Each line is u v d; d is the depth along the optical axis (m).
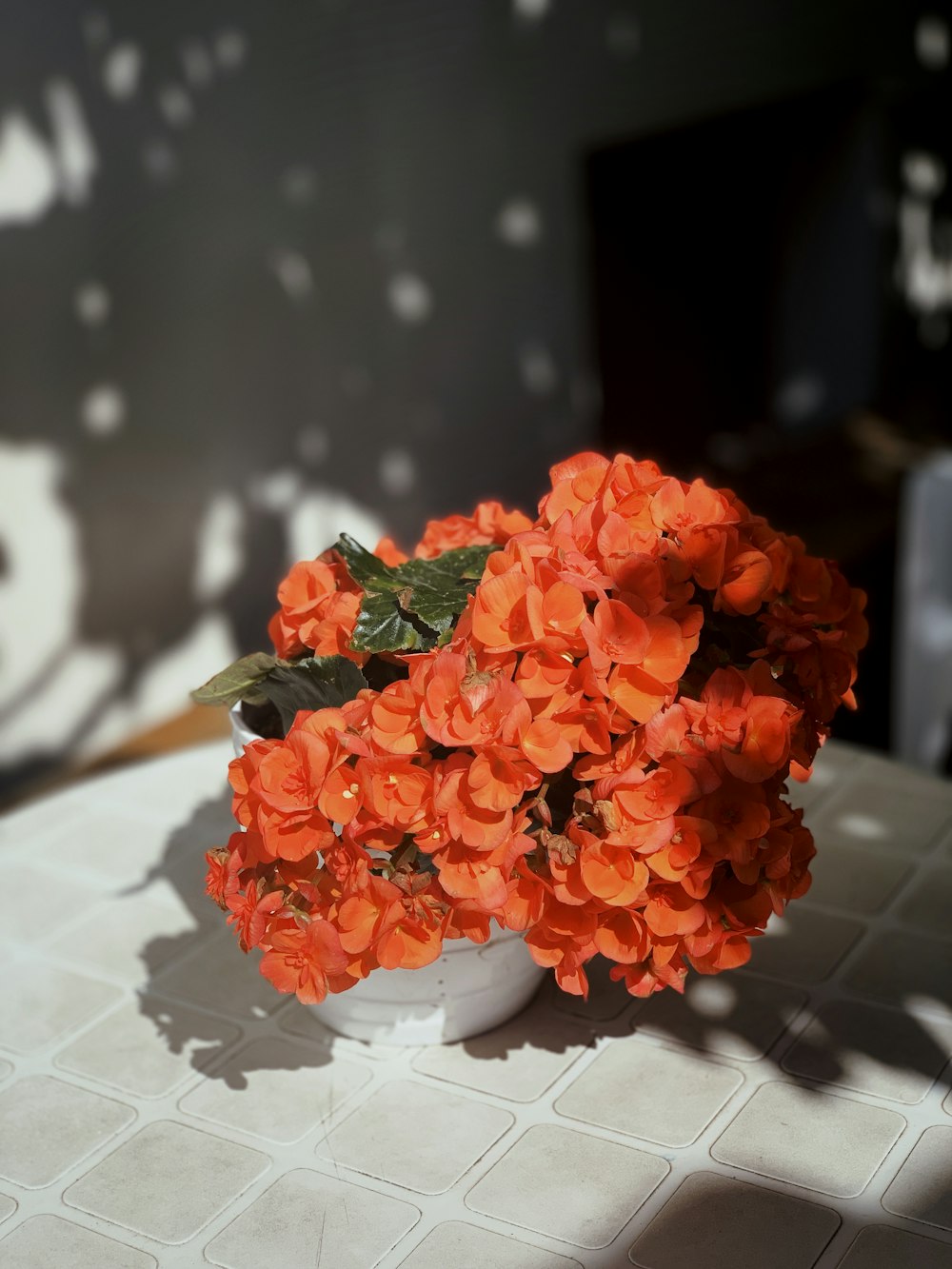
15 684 2.19
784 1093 0.71
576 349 2.92
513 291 2.81
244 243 2.40
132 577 2.34
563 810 0.67
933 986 0.79
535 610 0.62
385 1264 0.62
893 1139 0.68
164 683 2.44
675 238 2.88
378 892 0.62
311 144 2.46
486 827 0.60
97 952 0.86
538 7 2.65
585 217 2.84
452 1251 0.62
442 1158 0.68
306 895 0.64
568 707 0.62
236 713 0.75
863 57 2.81
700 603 0.71
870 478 2.61
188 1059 0.76
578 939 0.64
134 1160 0.69
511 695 0.60
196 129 2.29
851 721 2.09
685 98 2.78
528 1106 0.71
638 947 0.65
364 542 2.74
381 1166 0.67
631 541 0.67
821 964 0.82
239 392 2.46
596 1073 0.73
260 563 2.57
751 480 2.77
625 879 0.62
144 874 0.96
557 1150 0.68
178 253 2.30
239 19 2.32
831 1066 0.73
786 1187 0.65
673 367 2.95
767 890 0.66
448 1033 0.76
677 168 2.83
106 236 2.18
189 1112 0.72
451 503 2.88
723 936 0.66
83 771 2.25
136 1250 0.63
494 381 2.84
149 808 1.05
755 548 0.68
